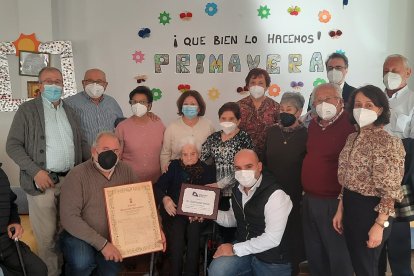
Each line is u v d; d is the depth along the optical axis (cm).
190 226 257
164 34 388
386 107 196
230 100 391
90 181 237
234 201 243
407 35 377
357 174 199
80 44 391
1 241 222
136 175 274
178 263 255
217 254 241
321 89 227
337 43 382
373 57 382
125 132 298
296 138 256
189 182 269
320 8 379
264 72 296
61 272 274
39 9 376
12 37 383
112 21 388
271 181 232
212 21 384
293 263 262
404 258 243
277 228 225
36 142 255
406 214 212
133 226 237
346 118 224
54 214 264
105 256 226
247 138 276
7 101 380
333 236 227
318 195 229
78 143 273
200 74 390
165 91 394
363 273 204
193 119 301
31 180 255
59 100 269
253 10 382
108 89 396
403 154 191
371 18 377
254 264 236
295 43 383
